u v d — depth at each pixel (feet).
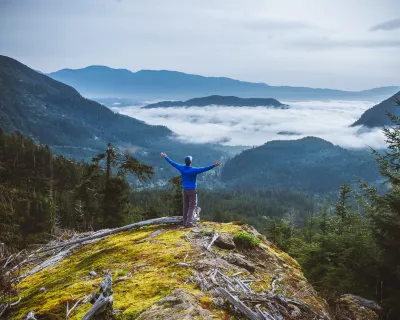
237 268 22.90
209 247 25.44
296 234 96.68
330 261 46.93
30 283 26.76
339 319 28.27
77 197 111.65
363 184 37.83
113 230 35.17
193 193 32.71
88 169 96.53
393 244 28.09
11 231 52.11
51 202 176.86
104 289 15.96
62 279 24.31
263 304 18.15
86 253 30.45
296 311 18.80
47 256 34.60
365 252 39.47
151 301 17.61
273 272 24.34
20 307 21.38
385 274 29.40
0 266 25.02
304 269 49.60
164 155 33.27
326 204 75.97
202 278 20.29
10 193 68.59
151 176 87.86
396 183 32.14
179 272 21.18
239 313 16.92
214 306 17.15
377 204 38.22
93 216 114.11
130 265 23.50
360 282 32.50
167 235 29.73
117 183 98.48
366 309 30.25
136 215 131.54
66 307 18.45
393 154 32.94
